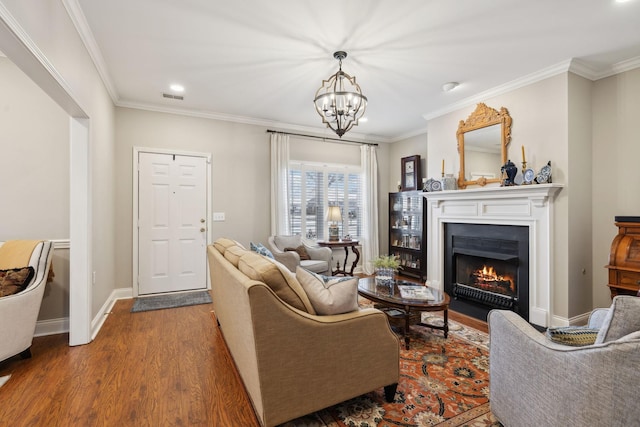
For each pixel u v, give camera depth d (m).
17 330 2.24
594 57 2.87
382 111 4.38
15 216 2.85
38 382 2.02
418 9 2.18
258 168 4.79
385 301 2.64
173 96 3.80
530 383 1.38
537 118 3.19
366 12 2.21
